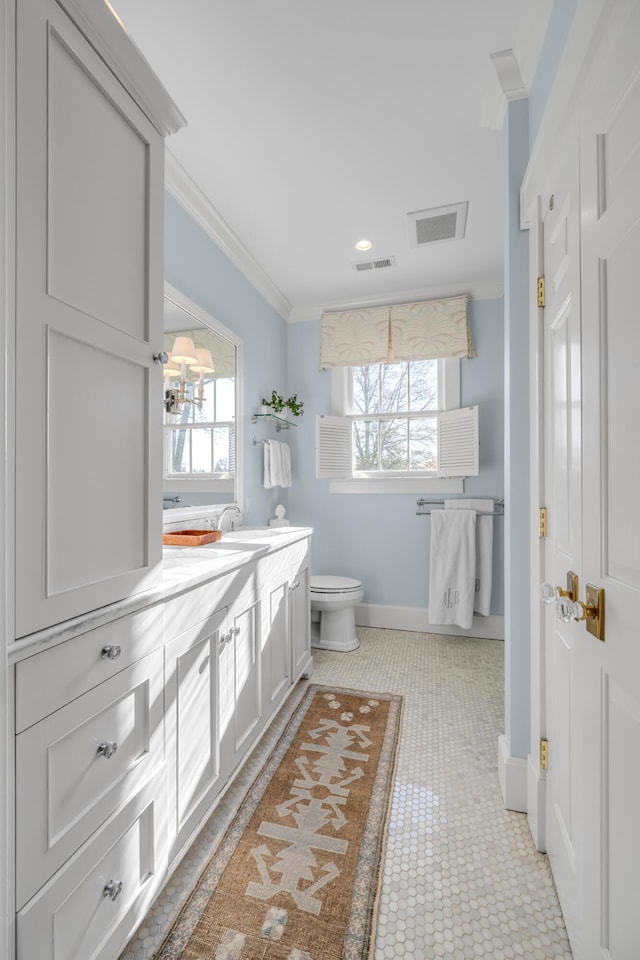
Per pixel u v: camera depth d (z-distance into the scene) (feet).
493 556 10.52
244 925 3.59
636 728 2.32
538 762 4.41
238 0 4.18
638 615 2.28
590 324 2.87
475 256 9.18
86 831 2.80
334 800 5.06
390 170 6.63
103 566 3.09
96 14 2.87
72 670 2.73
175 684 3.88
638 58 2.24
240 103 5.40
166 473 6.46
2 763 2.25
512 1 4.16
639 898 2.28
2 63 2.25
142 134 3.51
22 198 2.43
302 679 8.20
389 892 3.92
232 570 4.99
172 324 6.60
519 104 4.92
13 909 2.28
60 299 2.71
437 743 6.18
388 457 11.56
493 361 10.52
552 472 4.13
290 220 7.89
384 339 10.94
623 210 2.41
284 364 11.53
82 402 2.92
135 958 3.34
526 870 4.16
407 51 4.71
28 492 2.46
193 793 4.16
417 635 10.69
